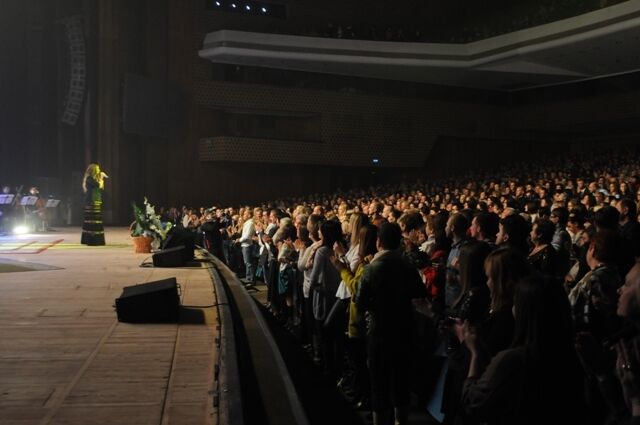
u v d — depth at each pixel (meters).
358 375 5.42
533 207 9.35
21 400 3.98
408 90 34.66
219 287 8.82
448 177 34.06
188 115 31.06
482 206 10.20
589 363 2.73
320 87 33.25
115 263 11.94
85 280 9.48
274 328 9.03
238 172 32.09
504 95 36.47
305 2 33.31
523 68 30.00
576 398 2.53
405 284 4.29
